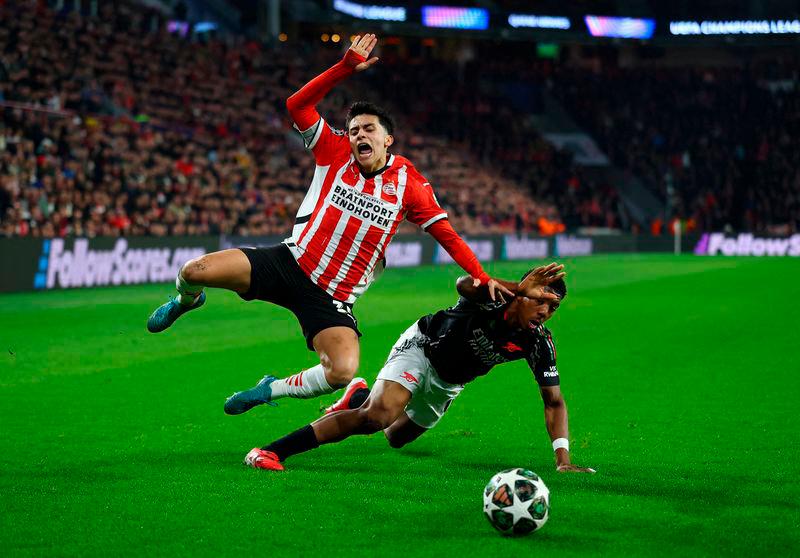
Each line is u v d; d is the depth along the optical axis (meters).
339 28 64.62
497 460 8.70
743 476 8.09
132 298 26.14
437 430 10.16
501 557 5.96
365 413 8.13
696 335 18.45
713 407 11.40
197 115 43.09
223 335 18.73
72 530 6.47
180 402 11.77
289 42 58.44
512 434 9.95
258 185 42.03
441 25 65.12
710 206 63.16
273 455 8.25
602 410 11.27
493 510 6.36
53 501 7.18
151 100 41.41
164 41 45.59
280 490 7.52
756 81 71.25
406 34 66.44
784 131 66.44
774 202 62.03
